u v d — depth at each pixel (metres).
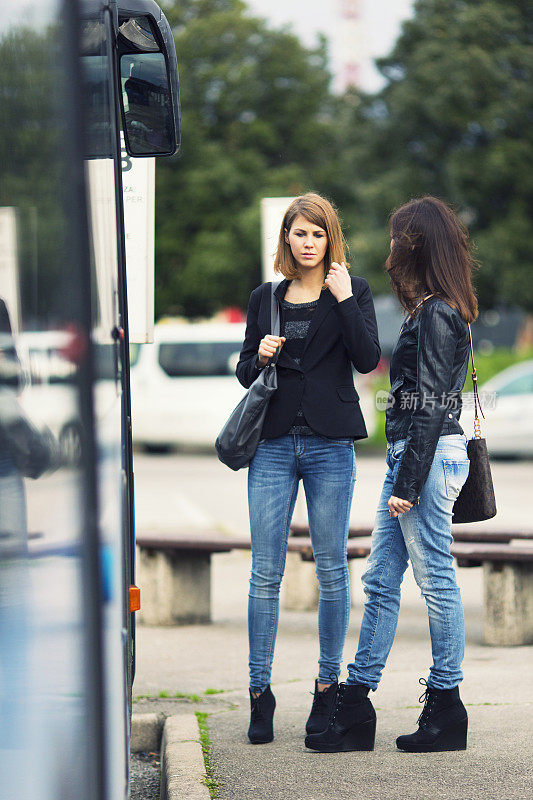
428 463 12.68
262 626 14.02
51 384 4.38
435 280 12.98
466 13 84.62
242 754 13.58
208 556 24.48
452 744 13.43
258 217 87.12
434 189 86.88
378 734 14.45
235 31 91.19
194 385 70.69
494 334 158.38
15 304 4.76
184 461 68.69
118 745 5.93
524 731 14.24
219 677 19.12
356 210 90.69
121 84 13.59
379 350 13.65
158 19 12.88
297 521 26.38
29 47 4.58
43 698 4.67
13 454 4.79
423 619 24.45
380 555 13.71
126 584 8.59
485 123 83.69
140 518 43.00
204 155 89.38
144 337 14.70
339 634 13.88
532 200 85.50
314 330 13.53
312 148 92.38
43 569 4.55
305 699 16.92
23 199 4.68
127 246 14.65
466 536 23.58
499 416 66.25
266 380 13.42
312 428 13.40
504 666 19.00
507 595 21.41
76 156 4.05
